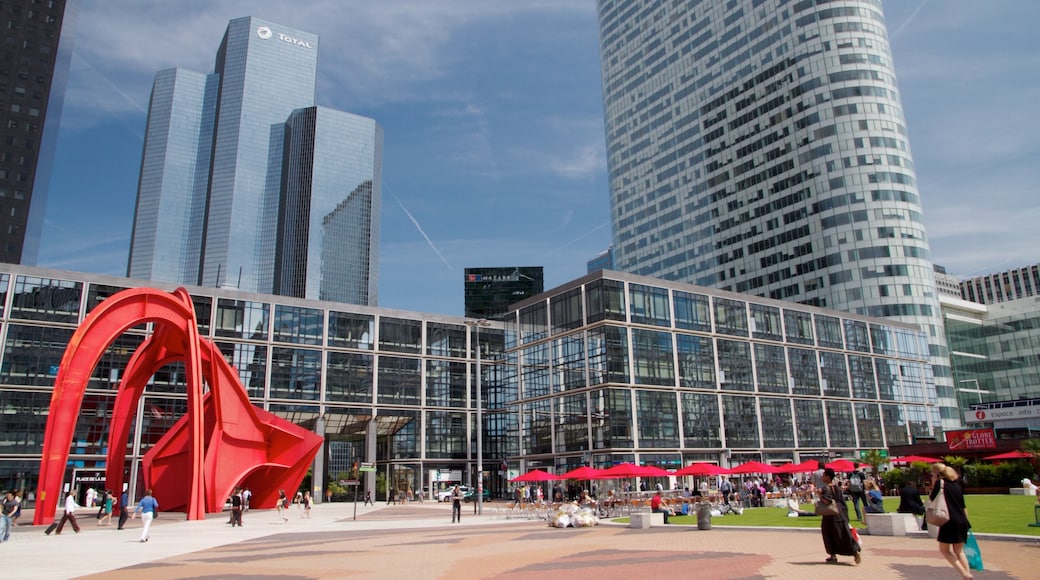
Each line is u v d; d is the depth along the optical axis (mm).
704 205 137875
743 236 128125
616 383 69812
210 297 78938
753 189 127938
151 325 75188
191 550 24891
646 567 16875
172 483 54625
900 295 104500
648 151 154375
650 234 150125
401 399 88250
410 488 87562
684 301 78625
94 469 70188
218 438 51562
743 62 134500
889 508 36969
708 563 17188
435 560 20094
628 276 74688
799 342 88312
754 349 83250
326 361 84188
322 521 44438
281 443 58844
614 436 68062
